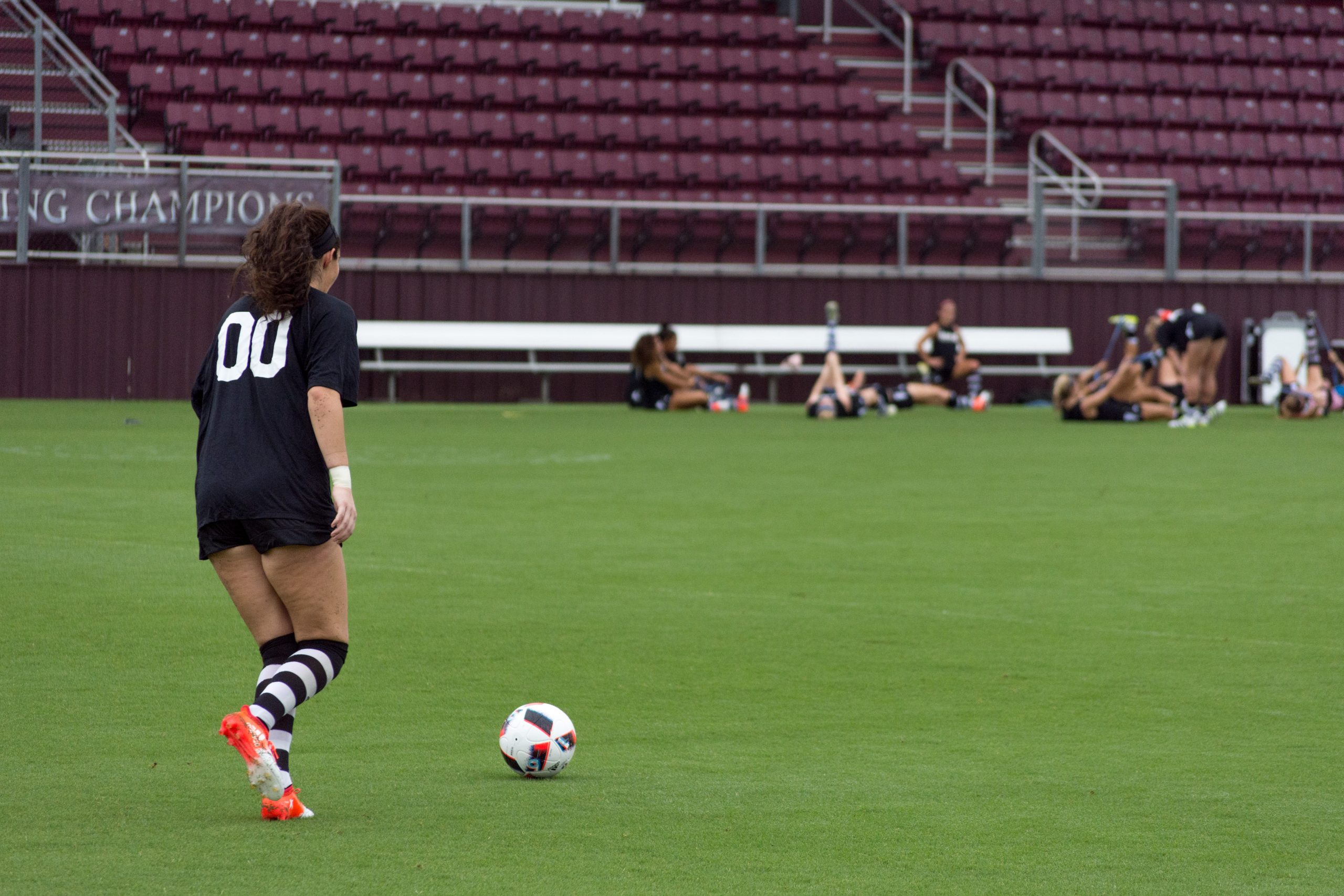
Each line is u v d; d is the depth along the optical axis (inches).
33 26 2928.2
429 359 2893.7
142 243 2637.8
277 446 467.5
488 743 562.6
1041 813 474.0
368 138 3176.7
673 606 856.9
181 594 858.8
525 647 741.9
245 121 3107.8
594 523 1200.8
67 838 430.3
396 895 383.2
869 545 1098.1
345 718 601.3
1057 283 3112.7
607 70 3516.2
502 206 2979.8
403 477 1519.4
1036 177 3356.3
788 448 1915.6
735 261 3154.5
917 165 3430.1
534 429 2199.8
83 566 944.9
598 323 2933.1
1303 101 3895.2
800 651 741.3
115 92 2822.3
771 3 3905.0
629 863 413.7
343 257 3004.4
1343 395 2847.0
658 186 3272.6
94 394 2637.8
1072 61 3826.3
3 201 2583.7
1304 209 3612.2
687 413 2650.1
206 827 443.5
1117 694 657.0
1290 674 698.2
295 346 471.2
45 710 598.9
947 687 669.3
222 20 3336.6
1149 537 1149.1
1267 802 489.7
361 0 3538.4
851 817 466.3
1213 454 1871.3
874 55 3850.9
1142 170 3582.7
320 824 449.4
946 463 1723.7
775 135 3442.4
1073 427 2352.4
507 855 419.5
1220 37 3981.3
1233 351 3171.8
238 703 613.9
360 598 867.4
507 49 3459.6
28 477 1439.5
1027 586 937.5
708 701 637.3
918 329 3058.6
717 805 478.0
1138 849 435.5
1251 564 1025.5
